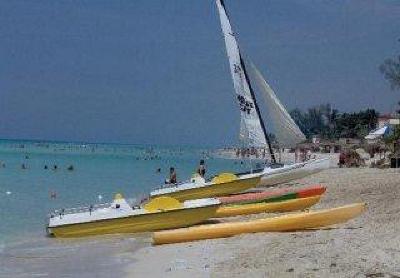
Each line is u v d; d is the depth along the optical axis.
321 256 13.61
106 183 50.81
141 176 62.78
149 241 19.55
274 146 41.12
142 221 21.11
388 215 19.17
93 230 20.89
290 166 32.69
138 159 118.25
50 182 50.00
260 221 18.73
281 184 33.72
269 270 13.00
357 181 32.81
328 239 15.70
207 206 21.34
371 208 21.39
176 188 29.08
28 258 17.22
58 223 20.73
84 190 43.09
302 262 13.24
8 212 29.22
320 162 33.81
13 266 16.03
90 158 113.56
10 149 164.88
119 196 21.52
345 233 16.44
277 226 18.58
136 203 32.91
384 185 28.83
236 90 34.94
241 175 30.69
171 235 18.58
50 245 19.52
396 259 12.73
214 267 14.15
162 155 155.50
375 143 90.12
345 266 12.45
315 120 185.38
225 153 181.88
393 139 54.22
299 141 34.28
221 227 18.67
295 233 17.91
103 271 15.10
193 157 146.50
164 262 15.61
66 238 20.72
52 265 16.16
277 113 34.09
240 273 13.14
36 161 91.25
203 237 18.62
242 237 18.08
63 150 173.50
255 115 34.44
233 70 34.81
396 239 14.74
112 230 20.98
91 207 22.17
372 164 52.22
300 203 23.92
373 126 142.62
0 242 20.16
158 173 69.44
